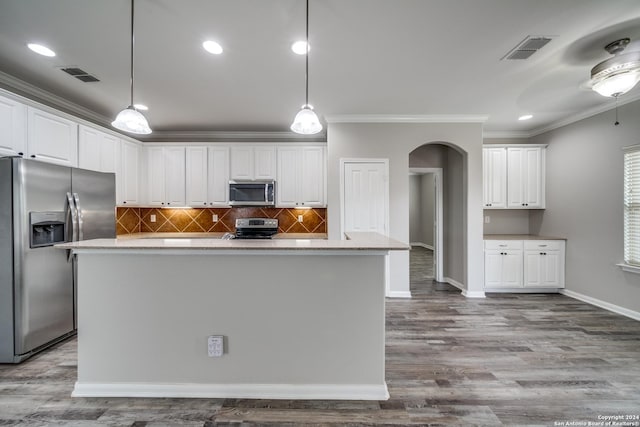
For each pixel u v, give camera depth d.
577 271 4.12
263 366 1.97
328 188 4.16
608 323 3.24
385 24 2.09
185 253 1.95
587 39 2.29
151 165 4.54
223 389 1.96
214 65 2.66
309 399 1.94
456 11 1.96
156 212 4.80
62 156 3.02
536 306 3.83
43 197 2.54
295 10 1.94
